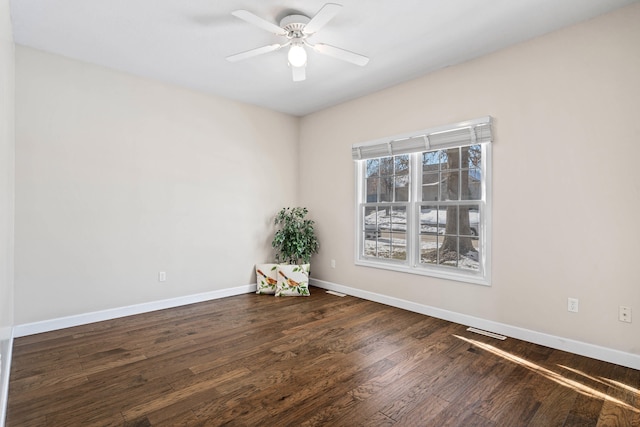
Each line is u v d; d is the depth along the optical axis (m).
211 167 4.16
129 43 2.92
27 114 2.96
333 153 4.59
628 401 1.98
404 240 3.82
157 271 3.72
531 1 2.32
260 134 4.64
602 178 2.49
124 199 3.49
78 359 2.50
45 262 3.05
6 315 2.08
